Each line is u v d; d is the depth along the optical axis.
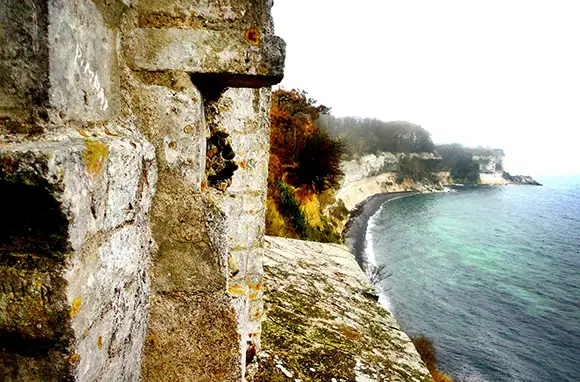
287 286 3.90
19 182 0.77
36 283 0.85
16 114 0.92
